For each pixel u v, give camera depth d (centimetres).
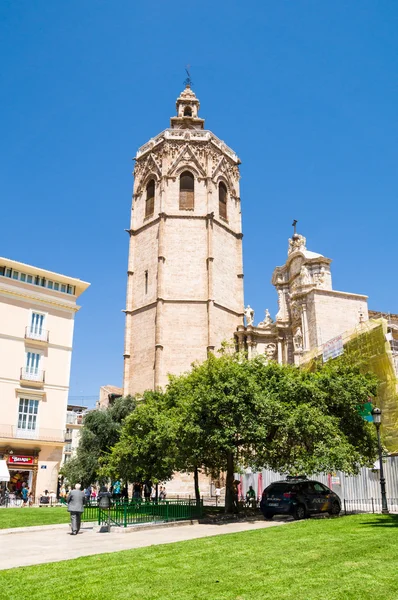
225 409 2555
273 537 1587
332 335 5044
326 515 2428
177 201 6075
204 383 2744
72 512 2030
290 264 5938
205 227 5994
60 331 5022
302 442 2711
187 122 6869
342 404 2873
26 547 1653
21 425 4578
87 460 4347
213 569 1142
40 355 4850
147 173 6419
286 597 899
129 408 4838
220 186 6444
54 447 4691
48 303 5000
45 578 1091
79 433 4681
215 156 6397
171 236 5931
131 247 6256
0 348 4600
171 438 2755
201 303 5700
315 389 2769
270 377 2894
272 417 2527
